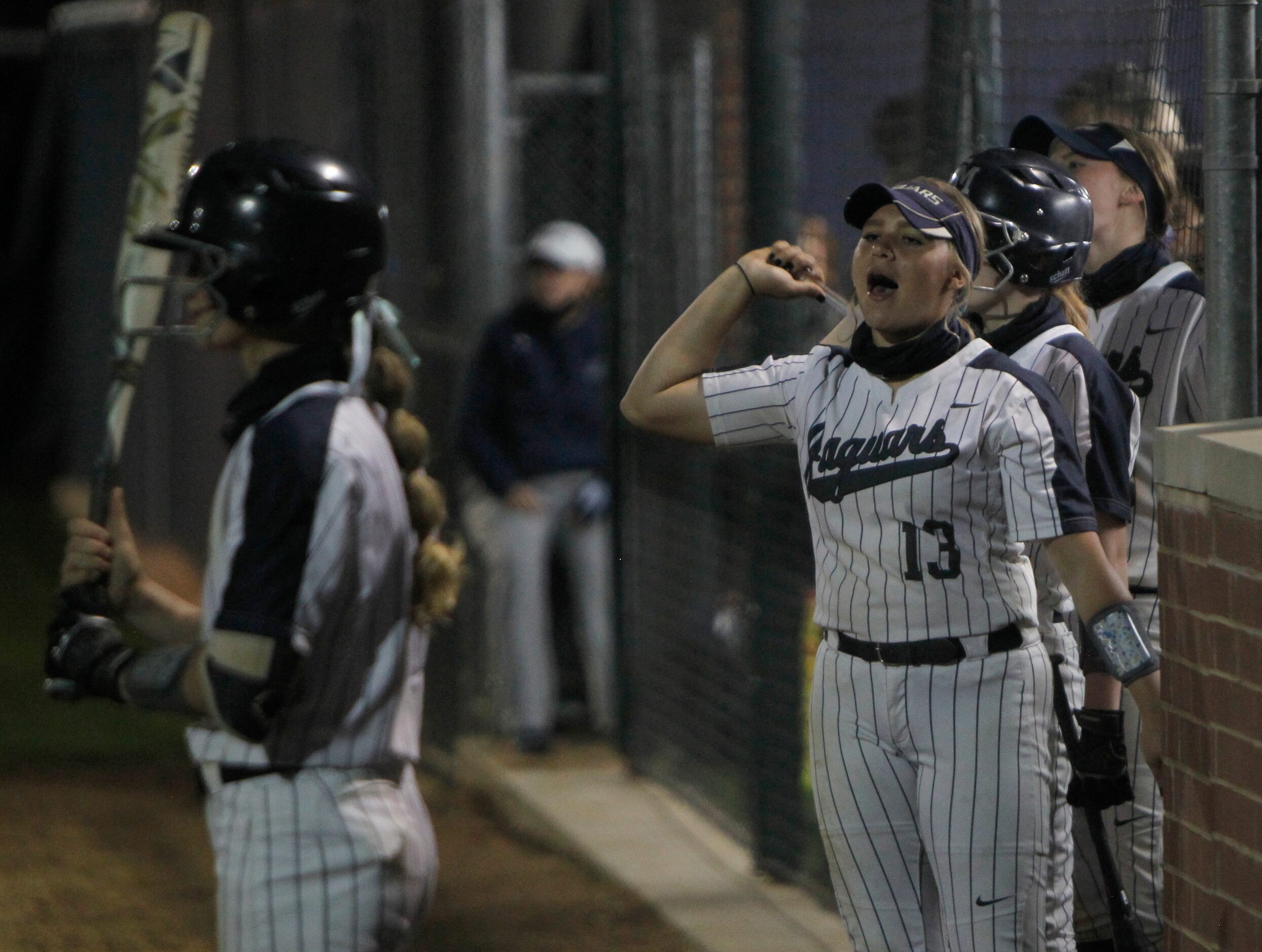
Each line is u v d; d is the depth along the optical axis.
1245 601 10.31
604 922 19.05
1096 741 11.34
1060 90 14.33
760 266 11.81
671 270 23.83
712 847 21.58
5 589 37.12
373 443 9.34
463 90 26.00
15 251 50.91
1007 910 10.51
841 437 10.65
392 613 9.44
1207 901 10.95
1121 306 13.05
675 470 23.78
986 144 14.55
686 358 11.84
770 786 20.16
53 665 9.87
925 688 10.44
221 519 9.11
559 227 25.81
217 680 8.80
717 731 22.61
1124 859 12.80
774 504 19.89
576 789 24.47
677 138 23.55
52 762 25.91
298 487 8.92
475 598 26.41
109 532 10.72
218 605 9.08
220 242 9.34
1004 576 10.42
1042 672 10.59
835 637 10.95
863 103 17.84
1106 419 11.16
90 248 41.72
